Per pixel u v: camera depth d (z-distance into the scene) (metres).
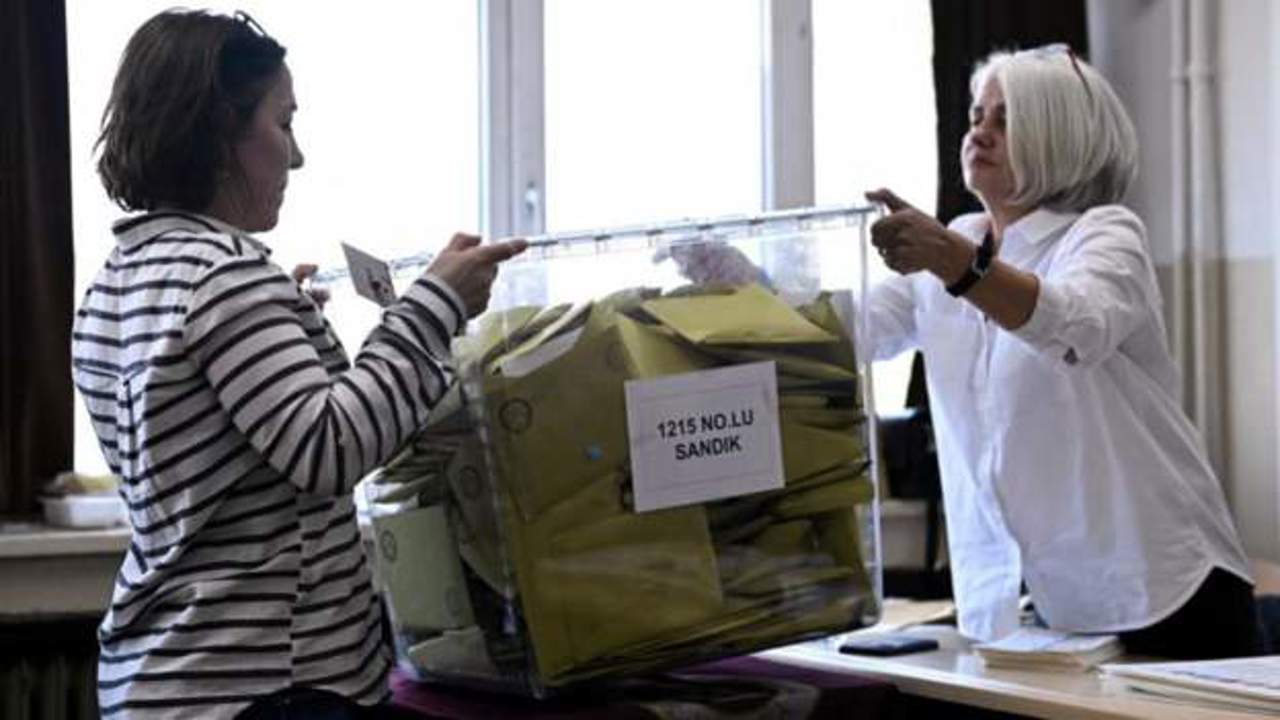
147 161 1.50
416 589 1.72
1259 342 3.44
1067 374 1.97
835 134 3.68
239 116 1.52
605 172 3.43
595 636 1.52
